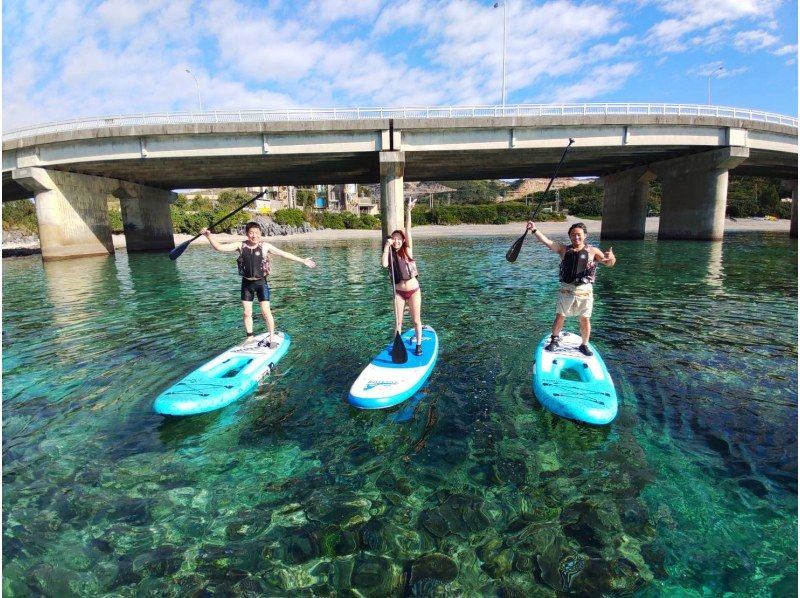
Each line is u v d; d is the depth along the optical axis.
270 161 22.92
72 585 2.46
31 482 3.43
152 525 2.94
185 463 3.67
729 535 2.75
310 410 4.57
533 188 116.00
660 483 3.28
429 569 2.52
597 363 5.26
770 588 2.35
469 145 21.48
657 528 2.82
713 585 2.38
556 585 2.39
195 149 20.95
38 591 2.42
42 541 2.79
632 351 6.25
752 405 4.53
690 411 4.42
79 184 24.67
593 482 3.30
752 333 7.11
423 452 3.76
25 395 5.09
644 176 30.09
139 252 29.47
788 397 4.70
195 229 43.78
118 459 3.74
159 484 3.39
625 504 3.05
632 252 21.38
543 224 53.31
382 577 2.47
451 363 5.88
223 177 28.75
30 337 7.61
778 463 3.52
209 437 4.07
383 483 3.35
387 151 21.02
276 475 3.48
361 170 26.77
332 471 3.51
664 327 7.55
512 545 2.69
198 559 2.63
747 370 5.48
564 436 3.97
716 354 6.08
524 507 3.04
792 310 8.73
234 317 8.91
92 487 3.36
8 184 27.31
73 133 20.89
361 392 4.66
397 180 21.56
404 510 3.03
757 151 25.02
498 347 6.55
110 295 11.99
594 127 21.61
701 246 23.84
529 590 2.36
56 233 23.16
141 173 26.05
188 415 4.45
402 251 5.44
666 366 5.64
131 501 3.19
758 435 3.95
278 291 12.27
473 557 2.60
